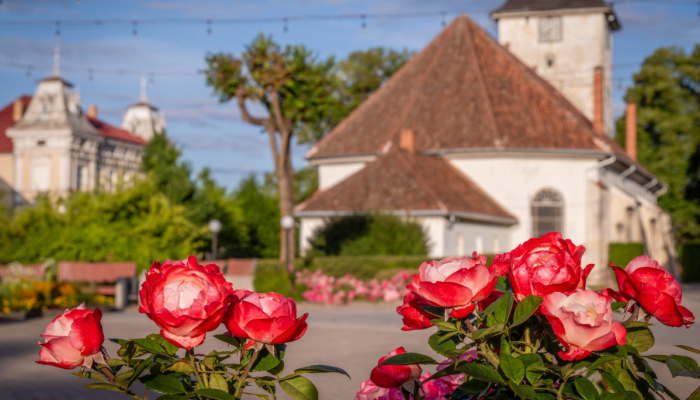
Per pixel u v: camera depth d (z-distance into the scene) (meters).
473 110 36.88
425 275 2.18
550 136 35.66
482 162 35.53
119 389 2.15
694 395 2.31
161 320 1.88
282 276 22.98
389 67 60.50
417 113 37.47
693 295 25.52
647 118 57.75
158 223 23.44
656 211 43.59
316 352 11.74
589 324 1.95
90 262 22.33
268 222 50.47
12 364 10.62
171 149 35.53
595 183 34.91
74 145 67.38
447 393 2.52
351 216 28.28
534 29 45.56
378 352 11.64
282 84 30.59
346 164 36.81
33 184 67.12
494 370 2.11
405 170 32.06
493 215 33.03
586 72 44.88
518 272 2.11
